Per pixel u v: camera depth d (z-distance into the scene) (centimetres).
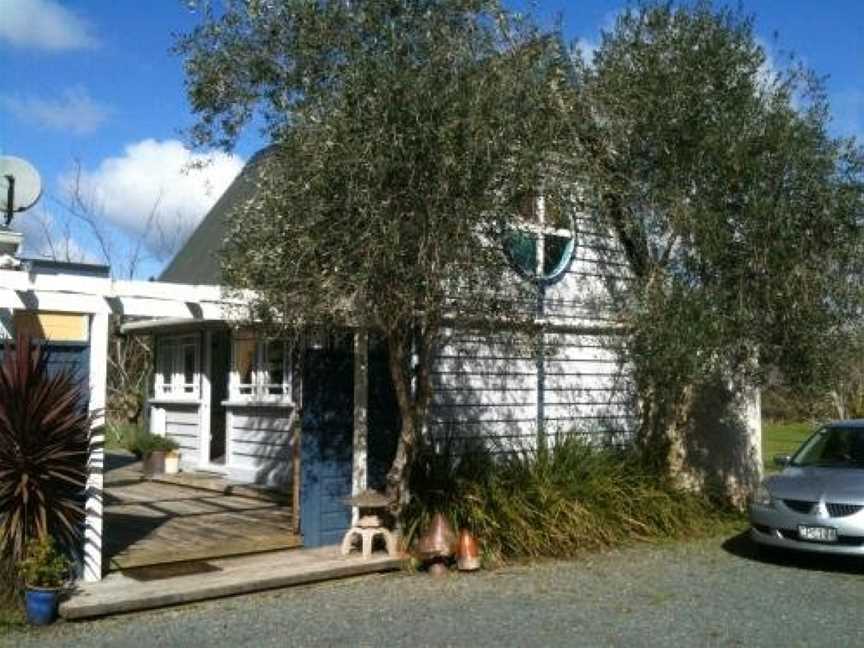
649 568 1004
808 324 1164
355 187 790
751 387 1330
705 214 1130
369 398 1055
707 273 1166
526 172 850
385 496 988
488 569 982
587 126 1048
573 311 1313
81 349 850
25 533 784
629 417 1408
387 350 1052
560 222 992
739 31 1170
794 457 1158
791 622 779
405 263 829
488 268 869
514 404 1280
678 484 1316
